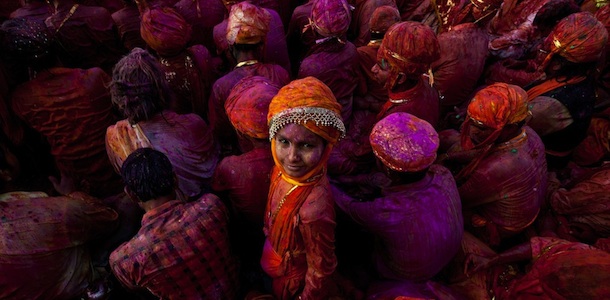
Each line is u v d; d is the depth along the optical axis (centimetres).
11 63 228
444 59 301
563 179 282
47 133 250
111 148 218
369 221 195
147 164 165
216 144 249
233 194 213
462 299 213
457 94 318
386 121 180
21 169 284
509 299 178
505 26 415
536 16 353
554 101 254
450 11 347
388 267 214
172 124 214
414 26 217
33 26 223
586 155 307
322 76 282
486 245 233
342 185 265
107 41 340
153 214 164
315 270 168
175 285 167
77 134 251
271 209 172
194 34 377
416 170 175
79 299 207
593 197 227
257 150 205
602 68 324
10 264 175
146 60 201
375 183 251
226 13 356
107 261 229
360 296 219
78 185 278
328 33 271
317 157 145
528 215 222
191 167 219
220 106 267
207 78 310
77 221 200
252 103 188
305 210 151
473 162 218
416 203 185
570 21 241
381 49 230
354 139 300
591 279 144
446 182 197
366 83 321
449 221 192
